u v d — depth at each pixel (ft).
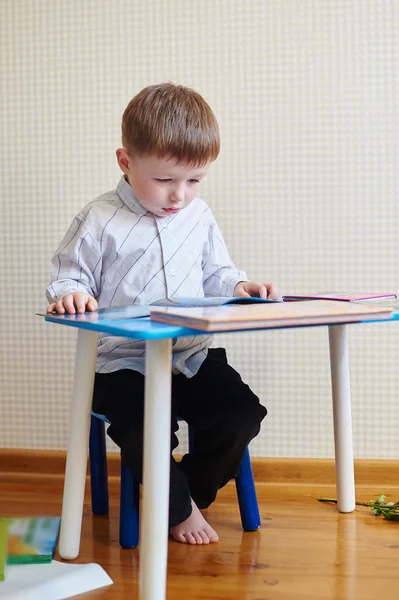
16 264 5.67
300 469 5.50
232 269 4.75
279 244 5.45
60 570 3.74
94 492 4.79
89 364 3.89
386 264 5.40
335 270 5.43
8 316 5.71
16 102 5.59
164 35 5.43
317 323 3.11
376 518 4.71
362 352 5.45
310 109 5.37
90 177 5.57
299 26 5.33
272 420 5.55
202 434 4.29
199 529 4.28
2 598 3.38
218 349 4.86
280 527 4.53
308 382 5.50
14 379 5.73
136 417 3.99
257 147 5.42
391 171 5.35
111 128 5.52
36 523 4.47
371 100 5.32
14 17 5.55
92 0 5.47
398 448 5.47
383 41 5.29
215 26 5.39
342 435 4.79
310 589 3.61
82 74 5.52
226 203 5.47
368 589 3.61
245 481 4.44
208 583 3.68
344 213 5.40
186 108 4.03
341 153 5.37
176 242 4.50
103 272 4.43
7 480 5.63
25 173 5.62
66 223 5.61
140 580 3.19
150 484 3.14
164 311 3.15
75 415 3.92
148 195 4.14
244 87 5.40
